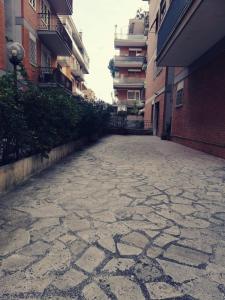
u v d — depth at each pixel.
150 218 3.35
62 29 18.06
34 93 5.32
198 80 10.72
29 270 2.19
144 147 11.92
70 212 3.54
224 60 8.20
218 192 4.54
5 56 11.98
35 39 15.26
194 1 6.54
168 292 1.93
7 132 4.36
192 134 11.52
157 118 22.19
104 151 10.22
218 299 1.86
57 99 6.52
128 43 34.19
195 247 2.61
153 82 23.08
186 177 5.66
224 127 8.20
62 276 2.11
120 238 2.78
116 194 4.38
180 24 7.88
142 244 2.65
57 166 6.86
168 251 2.52
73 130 9.20
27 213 3.49
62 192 4.47
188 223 3.20
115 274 2.14
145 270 2.20
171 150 10.73
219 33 7.97
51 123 6.23
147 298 1.86
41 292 1.92
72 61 35.66
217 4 6.19
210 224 3.18
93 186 4.88
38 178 5.48
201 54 10.20
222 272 2.19
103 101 17.97
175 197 4.23
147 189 4.70
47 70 17.47
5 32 13.09
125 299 1.85
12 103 4.22
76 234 2.87
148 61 26.91
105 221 3.24
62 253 2.46
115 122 24.89
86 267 2.24
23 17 13.18
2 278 2.08
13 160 4.79
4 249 2.53
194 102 11.23
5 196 4.23
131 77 33.94
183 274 2.15
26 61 13.78
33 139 5.36
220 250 2.55
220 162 7.60
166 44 9.79
